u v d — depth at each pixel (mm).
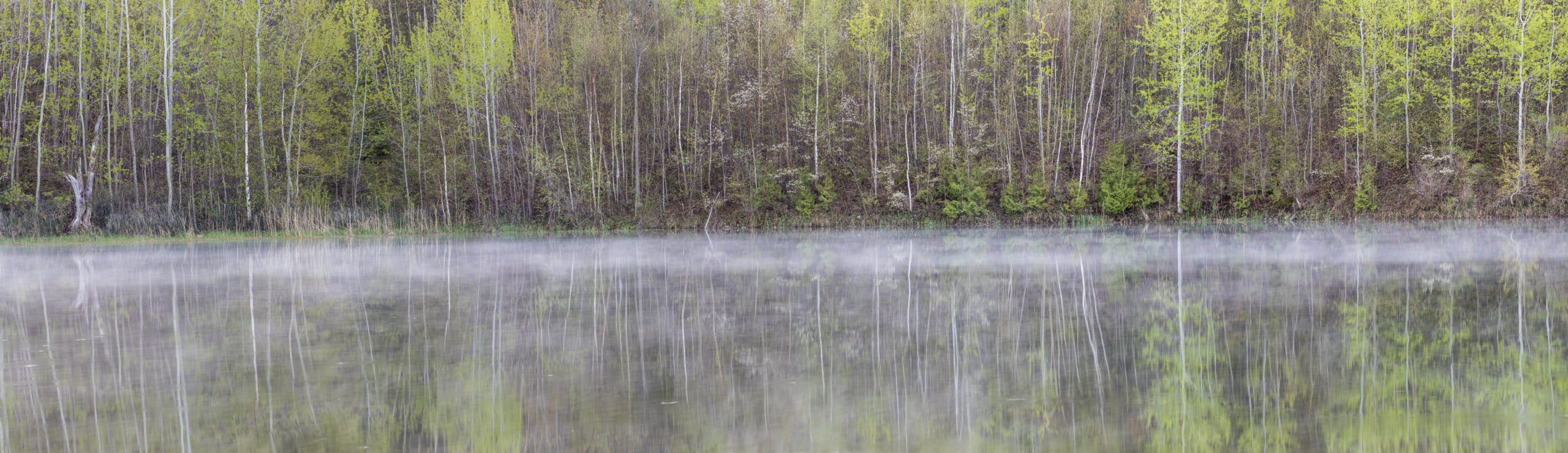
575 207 42594
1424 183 40812
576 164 43281
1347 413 6180
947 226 42156
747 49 46188
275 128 40562
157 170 42969
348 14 44781
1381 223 38188
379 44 45500
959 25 45438
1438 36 43844
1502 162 41594
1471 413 6129
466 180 44781
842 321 10836
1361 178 41531
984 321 10648
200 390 7160
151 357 8641
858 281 15609
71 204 37375
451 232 41375
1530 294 12570
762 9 45875
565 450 5441
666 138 46188
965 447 5441
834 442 5594
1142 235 31656
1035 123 45625
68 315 11844
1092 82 43594
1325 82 44750
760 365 8094
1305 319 10484
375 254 24969
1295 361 8008
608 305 12578
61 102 38500
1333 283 14320
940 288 14305
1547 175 39656
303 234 38094
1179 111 41500
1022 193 43000
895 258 21266
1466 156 41312
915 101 44344
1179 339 9250
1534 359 7996
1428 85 42438
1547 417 5969
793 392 7012
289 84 41812
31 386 7344
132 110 38312
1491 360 7926
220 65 39125
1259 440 5523
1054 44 44594
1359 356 8234
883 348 8906
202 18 40000
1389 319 10461
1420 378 7234
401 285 15742
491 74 42281
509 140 43719
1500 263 17562
